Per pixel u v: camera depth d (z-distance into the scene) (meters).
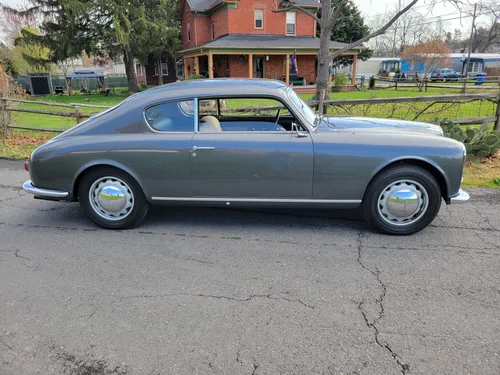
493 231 4.11
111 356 2.40
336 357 2.36
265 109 4.58
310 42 29.22
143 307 2.88
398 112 8.88
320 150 3.84
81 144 4.09
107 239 4.07
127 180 4.14
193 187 4.07
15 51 38.47
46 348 2.48
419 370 2.24
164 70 38.38
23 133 10.21
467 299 2.92
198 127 4.04
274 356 2.37
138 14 27.00
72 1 25.30
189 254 3.71
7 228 4.39
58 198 4.26
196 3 32.47
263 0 29.12
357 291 3.05
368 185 3.92
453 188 3.87
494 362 2.30
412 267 3.40
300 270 3.38
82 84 39.81
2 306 2.92
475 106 10.62
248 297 2.99
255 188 3.99
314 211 4.77
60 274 3.37
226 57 30.27
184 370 2.28
